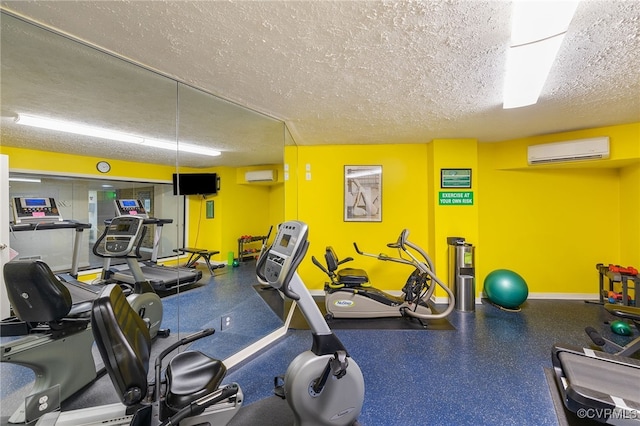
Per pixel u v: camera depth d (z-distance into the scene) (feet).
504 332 9.43
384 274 13.16
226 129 9.81
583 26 4.52
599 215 12.22
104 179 7.43
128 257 7.76
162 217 8.80
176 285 9.13
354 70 5.98
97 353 6.06
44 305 5.18
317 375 4.77
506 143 12.42
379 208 13.15
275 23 4.42
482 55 5.37
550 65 5.60
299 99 7.57
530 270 12.77
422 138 11.93
